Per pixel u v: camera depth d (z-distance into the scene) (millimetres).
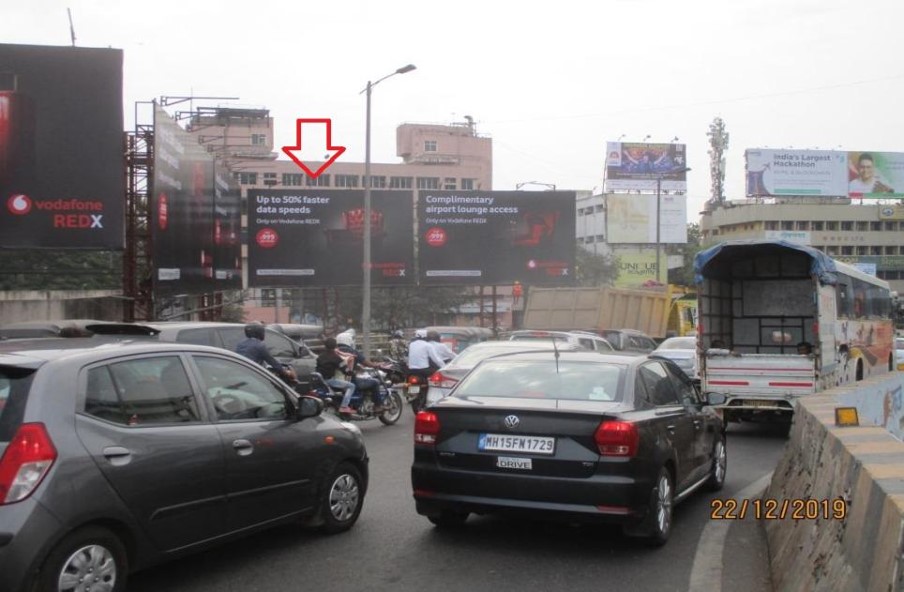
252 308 61031
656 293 29422
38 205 20406
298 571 5938
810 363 13609
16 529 4320
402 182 84312
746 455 11875
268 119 77688
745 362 13945
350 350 16750
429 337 16172
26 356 4934
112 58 20750
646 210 75625
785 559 5609
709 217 99875
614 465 6086
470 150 89188
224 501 5641
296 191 35969
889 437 5379
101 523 4785
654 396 7195
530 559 6262
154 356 5492
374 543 6660
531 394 6859
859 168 79688
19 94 20359
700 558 6320
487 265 37344
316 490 6637
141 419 5191
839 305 15844
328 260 36156
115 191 20703
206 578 5773
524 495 6238
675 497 7066
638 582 5742
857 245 92938
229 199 32656
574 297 31250
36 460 4480
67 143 20547
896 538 3320
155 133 20906
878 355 20875
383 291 46438
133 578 5762
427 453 6648
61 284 30641
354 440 7090
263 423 6176
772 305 16312
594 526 7266
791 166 79125
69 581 4574
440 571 5949
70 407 4770
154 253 21172
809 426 6914
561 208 37812
